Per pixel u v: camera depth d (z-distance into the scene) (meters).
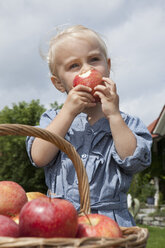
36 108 22.91
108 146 2.04
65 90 2.34
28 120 22.56
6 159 18.59
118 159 1.90
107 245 1.03
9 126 1.44
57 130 1.92
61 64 2.18
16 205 1.52
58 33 2.31
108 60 2.44
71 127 2.18
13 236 1.23
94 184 1.92
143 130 2.12
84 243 1.02
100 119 2.13
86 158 2.00
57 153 2.12
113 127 1.90
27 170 18.41
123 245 1.07
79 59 2.12
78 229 1.27
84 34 2.17
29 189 18.16
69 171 2.01
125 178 1.97
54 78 2.36
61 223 1.15
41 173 18.00
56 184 2.05
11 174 18.48
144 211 13.62
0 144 18.75
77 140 2.10
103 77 2.03
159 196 16.27
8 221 1.27
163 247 5.81
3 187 1.54
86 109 2.20
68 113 1.95
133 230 1.34
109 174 1.95
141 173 16.78
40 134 1.48
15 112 23.11
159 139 17.09
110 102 1.93
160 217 10.95
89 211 1.46
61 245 1.00
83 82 1.98
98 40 2.22
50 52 2.33
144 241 1.17
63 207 1.19
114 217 1.85
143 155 1.89
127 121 2.19
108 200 1.88
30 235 1.15
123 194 1.96
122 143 1.87
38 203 1.19
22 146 18.55
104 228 1.25
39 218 1.14
